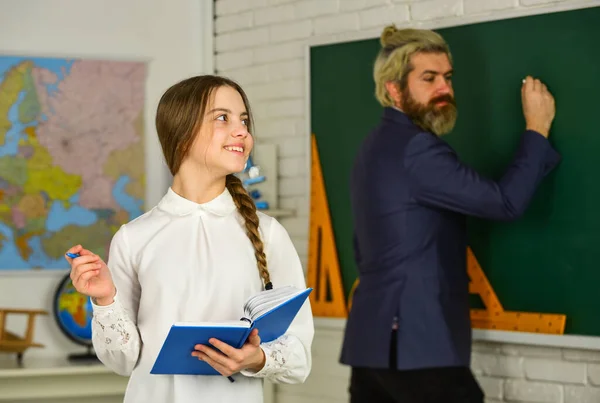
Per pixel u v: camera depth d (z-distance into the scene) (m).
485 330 3.50
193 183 2.01
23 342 3.95
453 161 3.20
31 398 3.96
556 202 3.34
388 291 3.21
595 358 3.29
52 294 4.25
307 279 4.15
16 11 4.33
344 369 4.04
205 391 1.91
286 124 4.30
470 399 3.14
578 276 3.29
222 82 2.01
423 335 3.14
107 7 4.45
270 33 4.36
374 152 3.38
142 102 4.45
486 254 3.53
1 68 4.28
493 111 3.51
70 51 4.38
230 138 1.96
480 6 3.59
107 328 1.88
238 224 2.02
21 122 4.28
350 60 4.00
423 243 3.20
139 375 1.94
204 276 1.94
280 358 1.91
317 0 4.16
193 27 4.57
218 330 1.75
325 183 4.09
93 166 4.36
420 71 3.43
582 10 3.29
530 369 3.45
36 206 4.27
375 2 3.94
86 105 4.36
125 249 1.99
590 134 3.25
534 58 3.40
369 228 3.34
